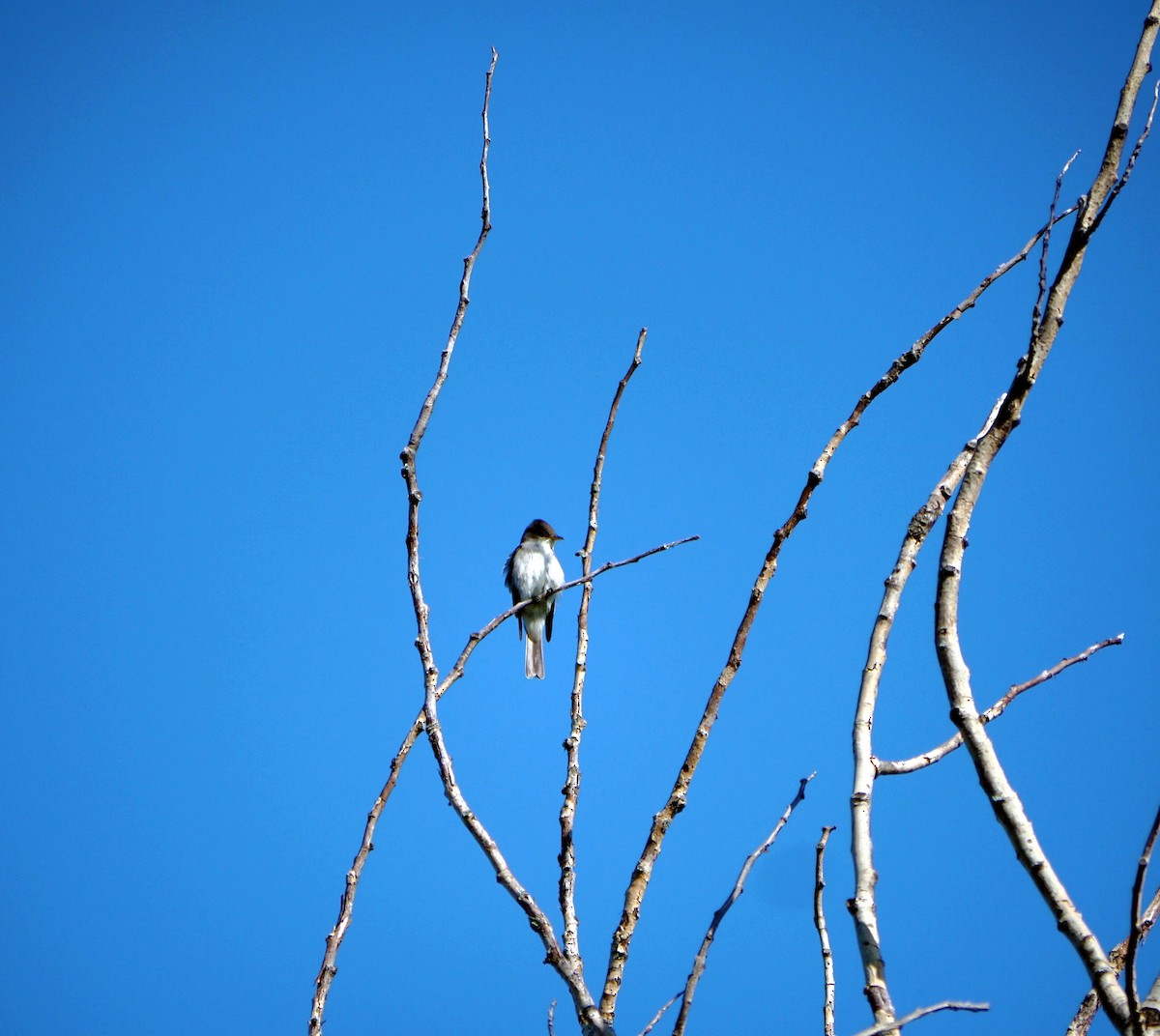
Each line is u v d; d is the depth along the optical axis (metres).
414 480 8.86
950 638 6.66
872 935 6.45
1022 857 6.04
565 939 8.29
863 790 6.94
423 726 8.76
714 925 7.84
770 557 8.56
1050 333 7.04
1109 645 8.18
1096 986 5.63
